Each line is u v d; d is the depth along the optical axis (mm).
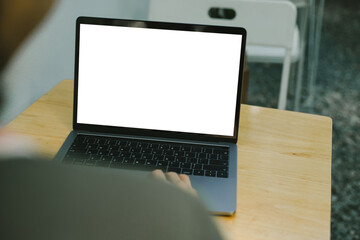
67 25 1359
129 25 931
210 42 924
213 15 1893
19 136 935
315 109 2576
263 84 2873
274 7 1448
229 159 889
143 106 952
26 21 277
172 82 941
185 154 900
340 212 1835
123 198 267
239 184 833
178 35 928
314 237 716
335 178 2035
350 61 3279
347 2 4535
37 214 262
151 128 956
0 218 260
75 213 265
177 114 948
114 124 960
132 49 938
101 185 267
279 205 782
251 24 1487
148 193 268
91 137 944
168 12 1536
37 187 262
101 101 957
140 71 943
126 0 1910
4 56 283
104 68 948
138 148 914
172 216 266
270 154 930
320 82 2910
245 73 1606
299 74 2193
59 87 1173
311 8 3080
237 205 778
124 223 267
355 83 2945
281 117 1071
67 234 265
